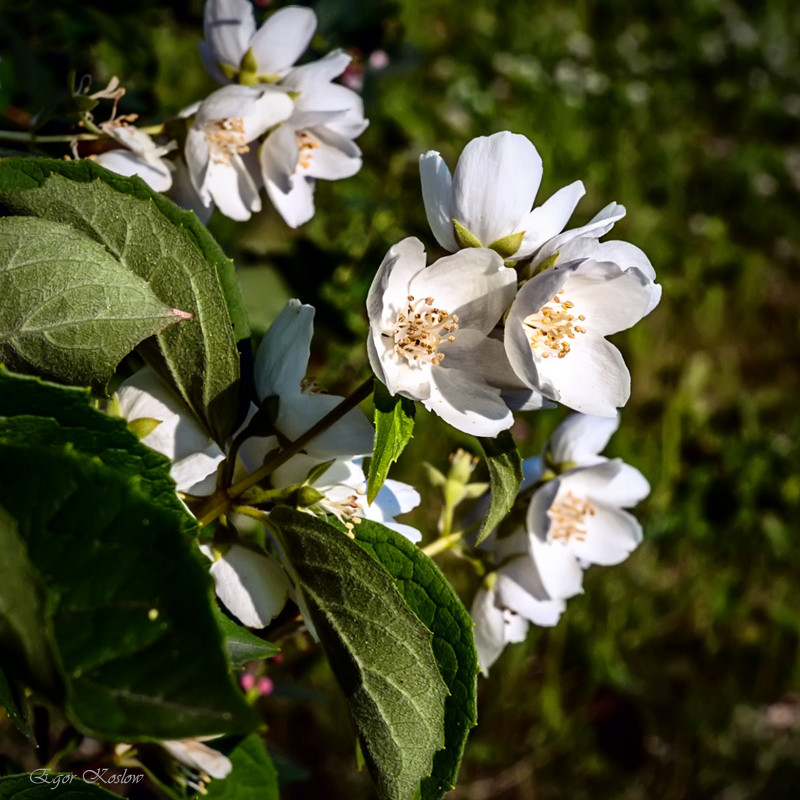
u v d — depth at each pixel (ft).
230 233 1.64
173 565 0.37
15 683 0.48
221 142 0.76
